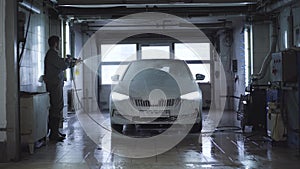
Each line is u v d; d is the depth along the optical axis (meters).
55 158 5.42
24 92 6.22
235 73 11.84
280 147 6.13
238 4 8.61
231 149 5.98
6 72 5.19
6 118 5.21
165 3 8.19
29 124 5.68
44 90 8.06
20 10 6.57
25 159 5.36
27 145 5.92
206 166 4.88
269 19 8.82
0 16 5.19
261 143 6.50
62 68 6.92
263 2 8.16
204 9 8.98
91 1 8.34
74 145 6.41
